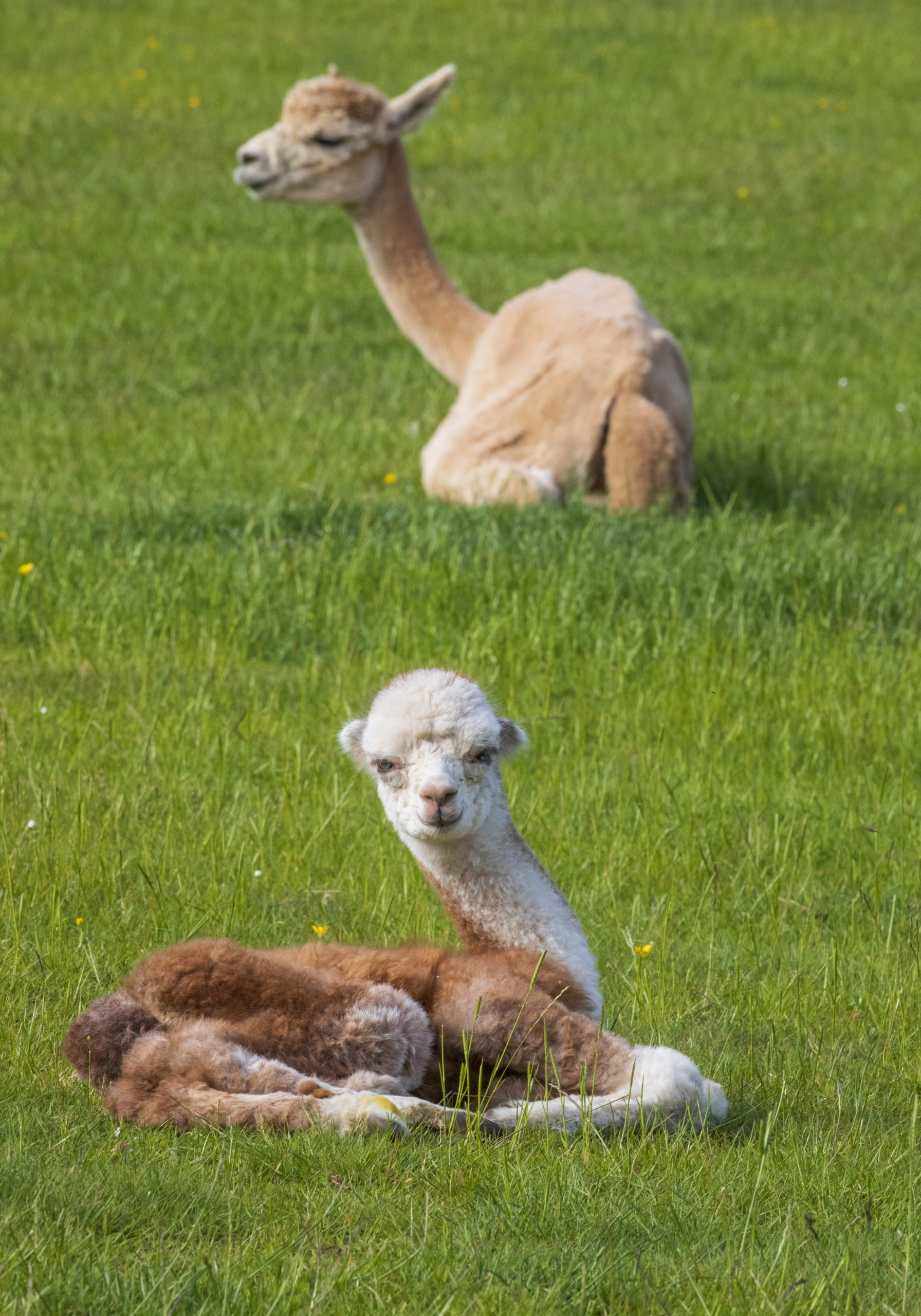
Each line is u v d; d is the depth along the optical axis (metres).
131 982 16.77
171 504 43.75
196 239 80.81
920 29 129.12
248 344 64.94
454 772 17.33
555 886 18.84
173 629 36.03
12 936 21.25
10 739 28.92
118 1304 12.52
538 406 44.25
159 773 27.72
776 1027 19.84
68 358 62.47
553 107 106.31
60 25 118.44
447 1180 14.84
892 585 40.12
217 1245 13.75
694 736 30.83
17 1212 13.86
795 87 113.62
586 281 47.88
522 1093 16.75
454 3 131.00
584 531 39.94
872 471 52.62
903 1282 13.71
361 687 32.56
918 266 81.94
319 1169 14.77
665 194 91.56
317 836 24.94
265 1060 15.83
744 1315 12.96
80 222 81.19
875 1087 18.16
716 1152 16.05
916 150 101.25
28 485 47.03
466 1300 12.95
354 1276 13.06
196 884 23.27
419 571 38.44
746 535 42.31
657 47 121.56
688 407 46.34
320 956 17.55
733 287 76.81
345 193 46.56
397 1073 16.25
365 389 60.38
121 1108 15.86
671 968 21.53
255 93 105.25
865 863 25.61
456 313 47.50
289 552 40.12
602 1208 14.49
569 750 29.95
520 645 34.97
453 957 17.86
